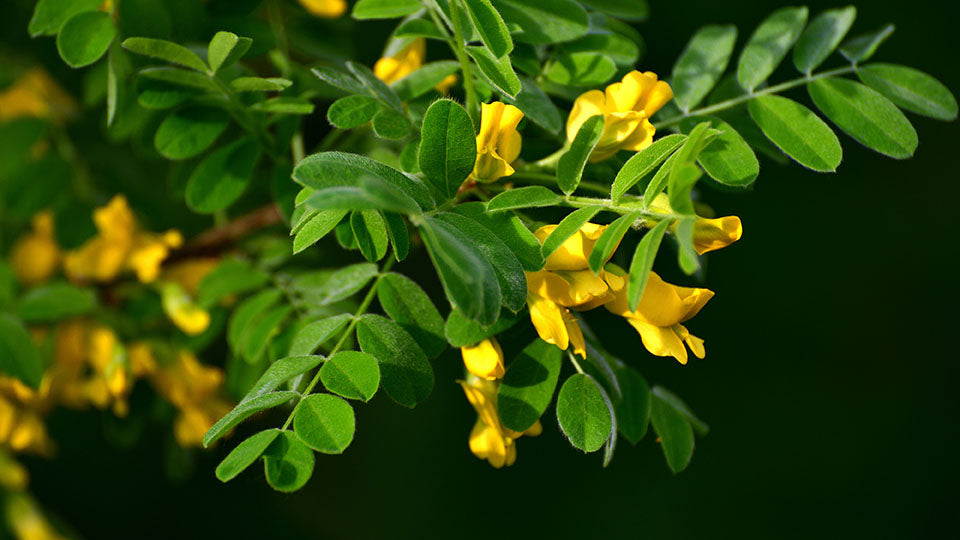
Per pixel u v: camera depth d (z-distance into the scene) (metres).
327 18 0.56
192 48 0.47
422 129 0.42
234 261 0.52
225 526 0.89
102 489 0.83
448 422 0.93
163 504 0.87
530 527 0.93
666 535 0.93
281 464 0.41
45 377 0.53
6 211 0.54
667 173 0.42
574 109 0.45
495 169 0.43
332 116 0.44
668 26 0.85
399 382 0.43
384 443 0.94
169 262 0.54
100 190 0.56
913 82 0.47
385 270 0.45
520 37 0.45
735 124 0.47
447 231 0.40
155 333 0.55
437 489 0.92
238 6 0.49
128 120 0.50
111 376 0.52
